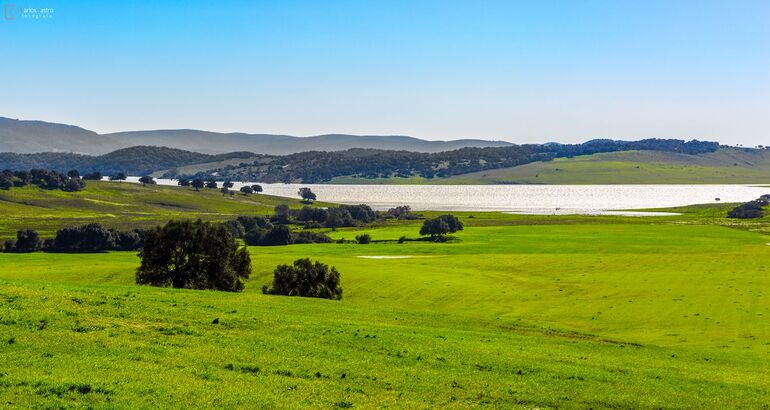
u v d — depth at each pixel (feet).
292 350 127.85
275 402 95.14
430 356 132.46
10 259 415.03
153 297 175.42
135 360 110.93
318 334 143.74
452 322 194.29
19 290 155.22
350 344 137.39
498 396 109.29
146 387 95.55
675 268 367.04
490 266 386.52
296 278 270.05
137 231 598.75
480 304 269.23
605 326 222.28
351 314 187.83
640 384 124.06
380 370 118.83
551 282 323.16
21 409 82.07
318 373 113.39
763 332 207.62
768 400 119.34
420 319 192.54
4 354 106.22
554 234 645.10
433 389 110.01
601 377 126.52
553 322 225.56
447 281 315.99
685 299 269.03
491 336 168.66
